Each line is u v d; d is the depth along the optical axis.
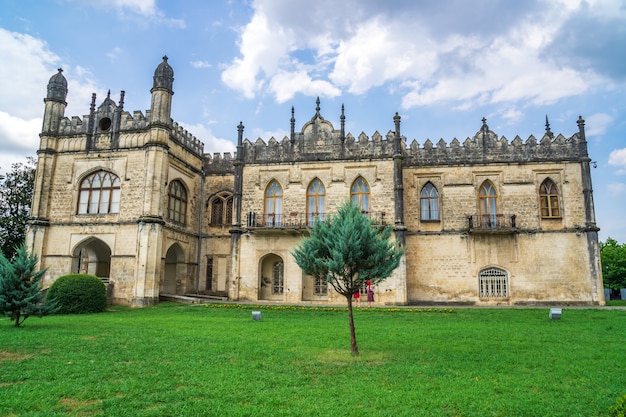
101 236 33.72
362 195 34.09
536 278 32.69
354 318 23.55
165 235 34.44
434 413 8.70
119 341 15.70
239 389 10.03
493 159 34.53
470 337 17.30
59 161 35.72
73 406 8.89
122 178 34.22
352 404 9.13
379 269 14.12
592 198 32.97
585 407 9.09
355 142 34.72
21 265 19.62
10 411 8.55
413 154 35.72
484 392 9.98
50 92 36.53
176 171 36.50
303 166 35.16
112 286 32.62
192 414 8.47
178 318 23.30
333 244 14.29
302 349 14.64
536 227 33.19
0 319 22.70
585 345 15.58
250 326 20.12
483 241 33.72
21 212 44.97
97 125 35.62
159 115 34.12
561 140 34.03
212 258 39.34
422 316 24.39
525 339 16.77
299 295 33.34
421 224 34.69
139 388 10.01
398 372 11.69
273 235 34.50
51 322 21.36
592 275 32.09
